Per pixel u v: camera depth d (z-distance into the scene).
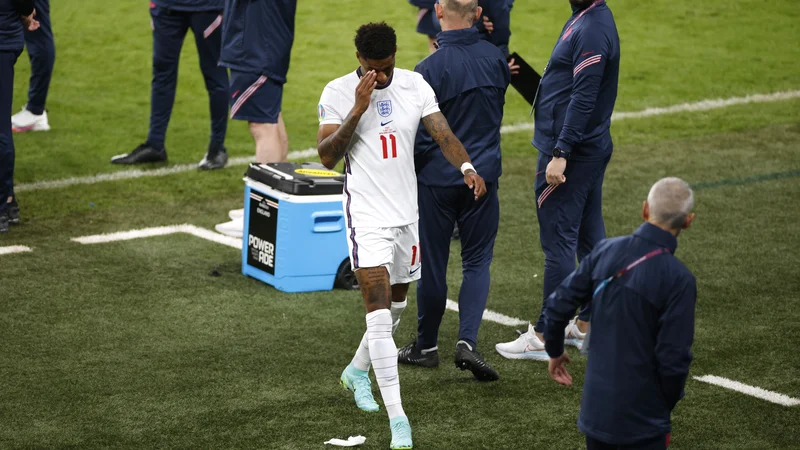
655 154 38.59
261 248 25.66
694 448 17.81
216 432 18.05
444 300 20.70
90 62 49.53
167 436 17.88
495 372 20.27
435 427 18.47
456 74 19.66
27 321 22.77
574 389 20.23
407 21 57.81
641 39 56.88
